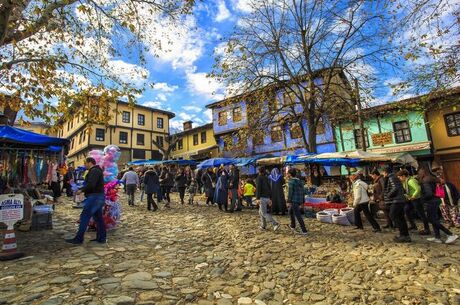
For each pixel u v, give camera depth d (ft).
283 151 79.25
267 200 25.52
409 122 61.93
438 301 10.89
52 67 21.93
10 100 21.79
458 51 23.93
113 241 20.44
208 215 33.53
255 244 20.18
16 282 12.42
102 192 19.88
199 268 15.08
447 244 19.24
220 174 41.88
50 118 22.00
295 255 17.57
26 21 19.99
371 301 11.19
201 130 109.19
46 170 27.35
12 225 16.39
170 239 21.54
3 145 21.91
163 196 46.65
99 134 106.22
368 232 24.12
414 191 22.04
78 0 21.27
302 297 11.75
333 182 44.75
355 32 42.39
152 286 12.28
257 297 11.59
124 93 24.04
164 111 127.85
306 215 33.32
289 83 49.47
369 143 66.80
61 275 13.33
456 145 57.36
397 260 15.99
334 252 18.06
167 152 108.37
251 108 50.19
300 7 46.06
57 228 25.23
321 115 48.49
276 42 45.93
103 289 11.73
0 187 24.13
